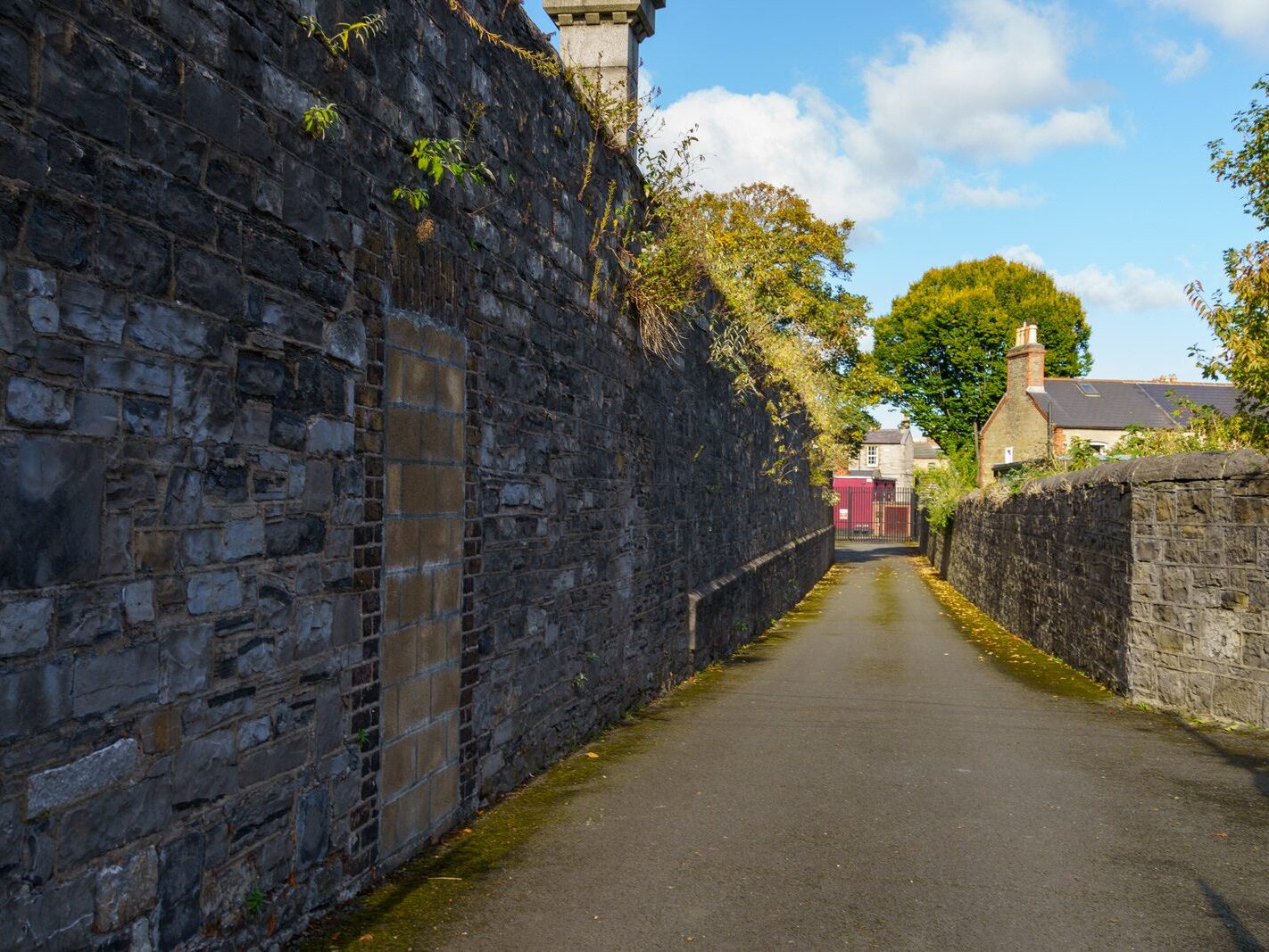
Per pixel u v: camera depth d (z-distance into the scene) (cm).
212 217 332
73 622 277
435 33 503
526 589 630
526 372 628
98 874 285
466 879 456
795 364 1967
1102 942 396
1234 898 443
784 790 616
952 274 5025
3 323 254
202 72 327
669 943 390
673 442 1029
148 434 304
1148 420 3734
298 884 387
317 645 397
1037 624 1371
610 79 920
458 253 530
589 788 616
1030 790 622
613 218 816
